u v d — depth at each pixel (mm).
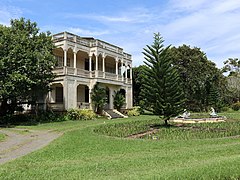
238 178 5770
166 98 18750
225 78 47844
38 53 23469
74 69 29625
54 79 29234
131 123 21766
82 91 33719
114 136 14531
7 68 22047
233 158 7273
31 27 25859
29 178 6320
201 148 9969
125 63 38312
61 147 10883
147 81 19266
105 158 8688
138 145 11102
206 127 18047
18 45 22375
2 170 7188
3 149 11141
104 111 31469
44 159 8766
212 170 5953
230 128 17188
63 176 6398
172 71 18922
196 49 43906
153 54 18906
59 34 29453
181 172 5824
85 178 6102
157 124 20406
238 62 62156
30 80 22328
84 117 27672
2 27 23766
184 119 23344
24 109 28875
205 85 42812
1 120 24703
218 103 42094
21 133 16781
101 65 37406
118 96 34750
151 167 7031
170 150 9945
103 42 33469
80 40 31031
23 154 10031
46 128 19703
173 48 44344
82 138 13273
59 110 28828
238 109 44750
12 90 21875
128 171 6691
